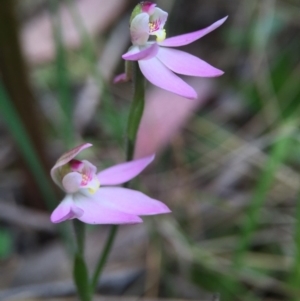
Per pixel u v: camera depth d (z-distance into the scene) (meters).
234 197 0.29
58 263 0.27
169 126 0.30
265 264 0.27
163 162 0.30
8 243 0.27
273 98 0.31
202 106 0.33
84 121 0.31
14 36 0.25
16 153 0.27
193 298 0.26
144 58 0.20
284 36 0.35
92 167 0.21
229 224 0.28
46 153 0.28
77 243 0.21
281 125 0.30
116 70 0.34
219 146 0.30
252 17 0.34
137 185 0.27
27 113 0.27
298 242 0.25
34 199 0.28
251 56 0.33
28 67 0.26
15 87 0.26
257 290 0.26
